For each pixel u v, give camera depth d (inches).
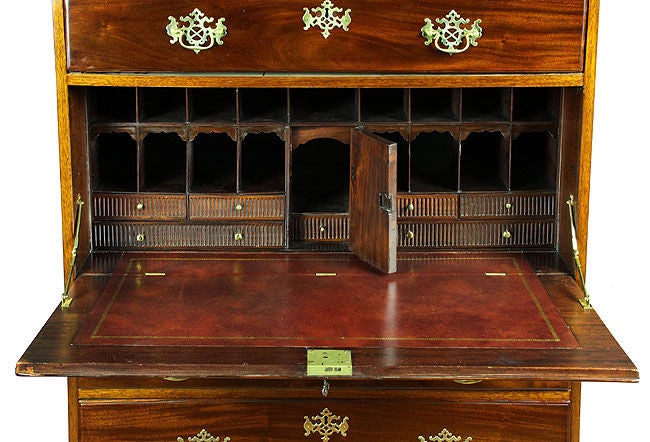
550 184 251.4
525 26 233.8
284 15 232.7
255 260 244.8
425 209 249.9
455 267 242.7
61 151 237.6
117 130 246.1
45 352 213.6
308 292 232.4
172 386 225.9
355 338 217.5
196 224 249.0
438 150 263.0
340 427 228.1
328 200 256.4
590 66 235.6
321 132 245.8
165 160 261.7
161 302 228.8
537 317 224.2
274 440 228.7
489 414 227.0
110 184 251.8
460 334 218.8
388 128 245.8
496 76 235.6
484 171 257.8
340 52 234.1
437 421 227.8
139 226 249.4
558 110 247.6
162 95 256.8
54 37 233.6
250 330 219.8
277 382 226.5
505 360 212.1
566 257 246.2
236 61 234.4
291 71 235.1
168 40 233.5
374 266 242.4
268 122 245.6
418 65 234.7
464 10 232.7
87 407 226.1
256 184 252.4
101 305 227.6
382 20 232.8
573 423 228.2
